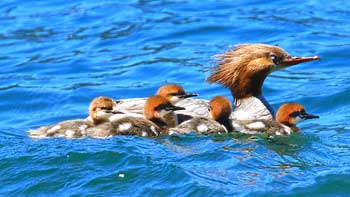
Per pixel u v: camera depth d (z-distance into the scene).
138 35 24.62
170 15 25.80
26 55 23.80
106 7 26.80
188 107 17.88
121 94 21.02
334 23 24.67
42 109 20.56
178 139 16.73
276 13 25.50
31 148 16.03
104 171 15.16
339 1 26.20
